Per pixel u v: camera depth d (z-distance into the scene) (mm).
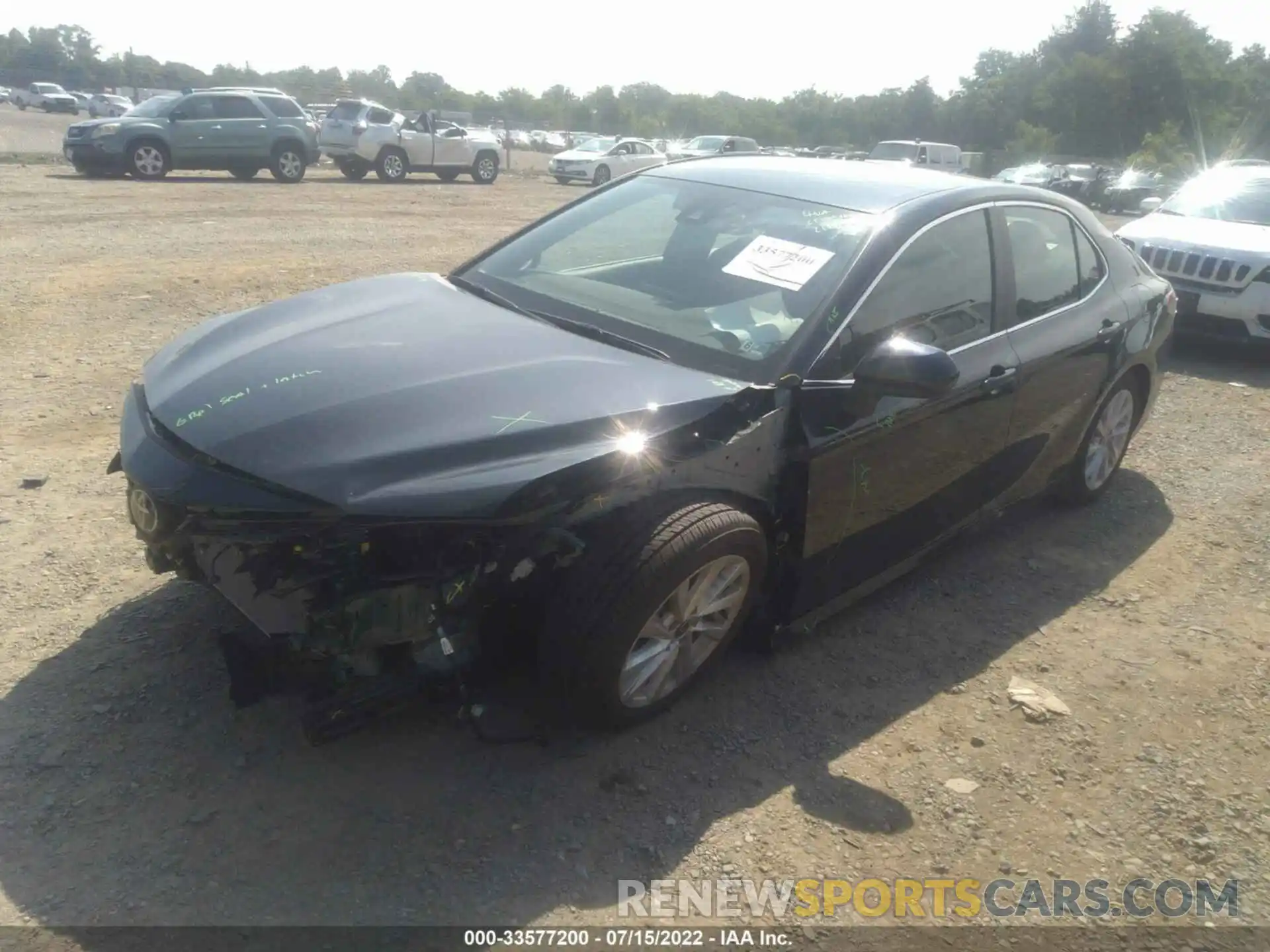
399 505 2582
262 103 20781
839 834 2896
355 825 2775
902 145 35531
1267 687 3775
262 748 3027
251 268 10055
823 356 3338
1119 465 5441
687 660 3268
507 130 34062
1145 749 3377
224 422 2852
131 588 3812
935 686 3645
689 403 3053
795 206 3953
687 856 2768
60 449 5094
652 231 4059
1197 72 68312
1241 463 6090
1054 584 4461
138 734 3051
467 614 2836
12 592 3740
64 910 2455
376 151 23438
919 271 3754
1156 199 32719
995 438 4152
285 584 2732
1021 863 2852
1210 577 4621
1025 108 71312
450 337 3334
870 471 3562
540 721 3219
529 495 2695
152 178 19688
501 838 2768
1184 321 8602
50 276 9102
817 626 3969
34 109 58938
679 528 2967
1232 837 3006
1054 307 4453
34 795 2797
